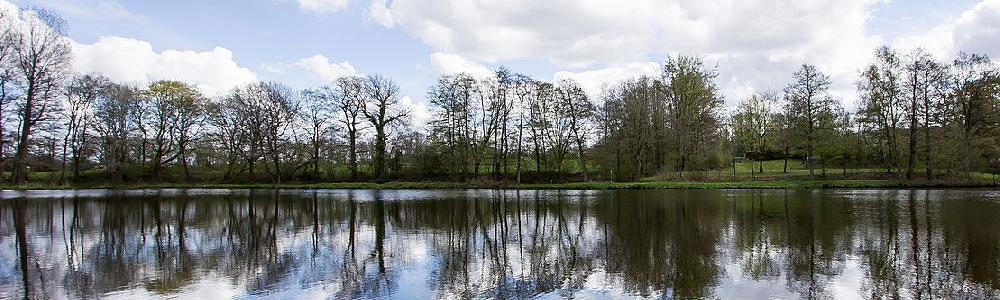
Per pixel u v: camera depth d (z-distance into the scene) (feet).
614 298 33.76
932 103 145.28
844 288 35.47
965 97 143.23
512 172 185.37
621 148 163.73
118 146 177.47
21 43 144.15
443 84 174.60
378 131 185.57
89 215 84.38
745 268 41.34
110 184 176.65
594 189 147.95
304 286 37.68
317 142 187.62
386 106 186.19
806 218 71.56
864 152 182.29
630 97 165.48
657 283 37.19
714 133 189.06
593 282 37.76
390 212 87.45
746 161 235.81
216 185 177.78
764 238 55.26
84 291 36.50
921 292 34.35
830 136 161.68
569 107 176.45
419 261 45.96
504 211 87.35
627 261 44.47
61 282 38.93
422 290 36.42
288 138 186.29
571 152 185.37
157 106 185.57
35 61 146.61
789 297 33.55
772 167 211.00
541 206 95.61
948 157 144.97
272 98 182.80
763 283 36.88
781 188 141.28
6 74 141.28
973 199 97.86
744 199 104.58
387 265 44.42
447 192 143.54
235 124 184.34
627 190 141.08
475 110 177.58
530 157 189.57
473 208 93.66
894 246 49.83
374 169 186.39
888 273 39.32
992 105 142.41
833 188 139.64
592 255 47.42
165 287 37.52
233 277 40.40
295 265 44.60
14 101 144.97
